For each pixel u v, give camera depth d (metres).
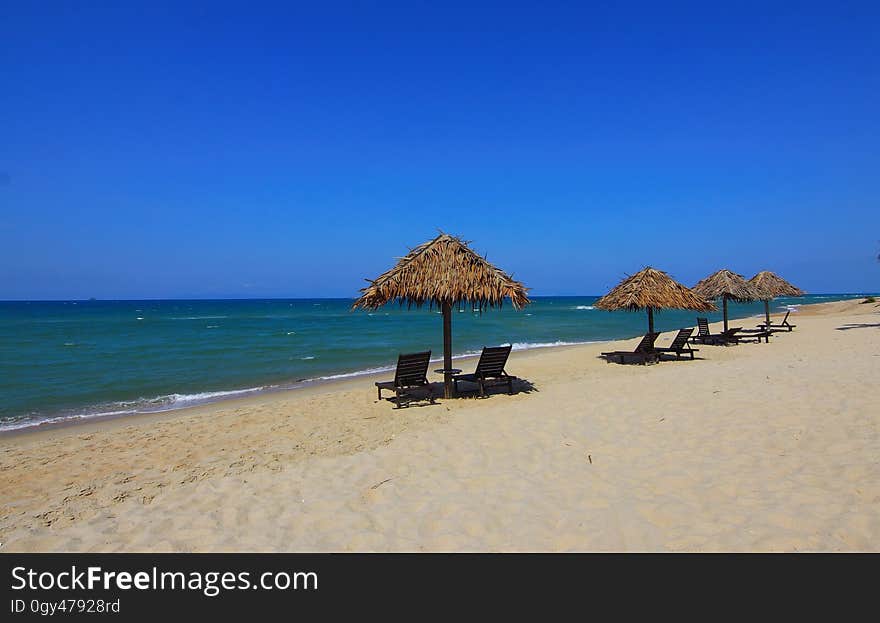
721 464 5.22
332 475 5.57
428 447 6.38
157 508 4.90
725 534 3.86
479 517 4.37
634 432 6.49
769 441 5.80
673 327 36.78
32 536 4.38
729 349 17.25
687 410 7.36
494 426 7.18
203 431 8.39
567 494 4.73
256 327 42.72
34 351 23.52
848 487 4.46
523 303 9.63
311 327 42.19
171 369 17.81
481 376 10.31
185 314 75.19
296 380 15.42
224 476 5.78
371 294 9.60
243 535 4.29
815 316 36.09
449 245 10.15
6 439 9.11
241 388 14.23
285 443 7.29
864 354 12.79
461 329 37.25
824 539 3.70
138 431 8.55
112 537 4.34
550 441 6.32
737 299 20.05
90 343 27.77
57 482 6.10
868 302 43.03
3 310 95.94
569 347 23.86
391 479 5.35
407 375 9.96
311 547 4.05
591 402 8.30
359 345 25.94
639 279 14.84
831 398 7.43
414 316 64.00
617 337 29.75
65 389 14.20
